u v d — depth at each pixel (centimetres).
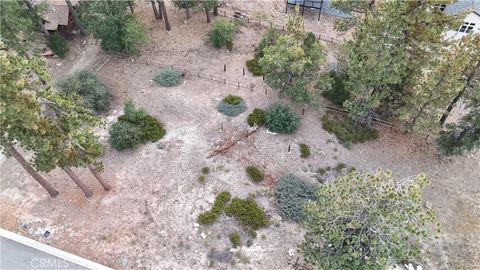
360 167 3098
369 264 1733
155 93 3503
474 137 2856
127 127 3031
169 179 2888
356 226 1752
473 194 2984
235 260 2514
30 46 3481
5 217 2717
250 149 3103
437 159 3191
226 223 2666
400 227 1700
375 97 2969
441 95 2817
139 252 2536
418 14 2534
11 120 1973
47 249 2553
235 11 4434
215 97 3469
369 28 2798
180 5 4109
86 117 2342
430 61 2805
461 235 2753
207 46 3988
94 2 3606
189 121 3269
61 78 3422
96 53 3962
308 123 3309
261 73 3672
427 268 2562
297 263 2500
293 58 2967
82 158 2398
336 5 3275
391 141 3278
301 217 2702
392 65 2747
